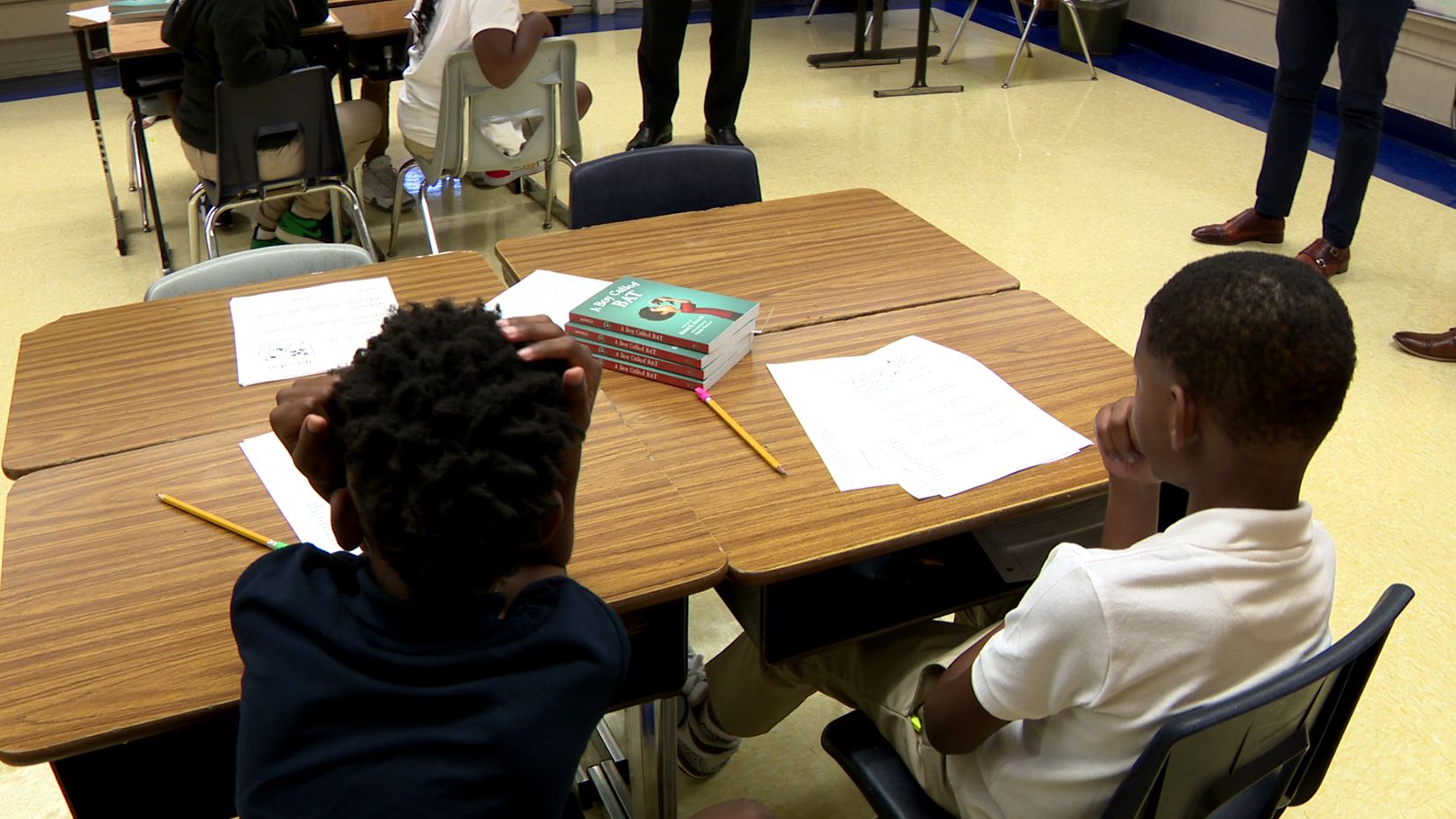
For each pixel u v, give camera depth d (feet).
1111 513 4.18
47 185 14.55
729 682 5.61
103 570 4.30
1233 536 3.32
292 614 2.94
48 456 4.98
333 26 11.62
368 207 13.93
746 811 3.98
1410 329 11.12
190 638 3.98
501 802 2.71
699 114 17.39
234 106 9.92
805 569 4.38
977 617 6.07
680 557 4.33
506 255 6.93
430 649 2.84
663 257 6.91
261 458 4.93
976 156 15.78
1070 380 5.56
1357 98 11.38
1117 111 17.66
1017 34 21.80
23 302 11.60
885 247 7.10
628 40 20.98
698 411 5.33
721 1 14.55
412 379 2.80
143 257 12.64
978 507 4.68
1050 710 3.58
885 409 5.34
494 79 10.78
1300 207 14.08
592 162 7.93
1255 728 3.52
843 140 16.37
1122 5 20.16
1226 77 19.36
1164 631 3.30
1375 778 6.40
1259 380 3.15
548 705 2.81
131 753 4.47
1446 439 9.45
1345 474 9.00
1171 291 3.40
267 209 12.46
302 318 6.15
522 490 2.82
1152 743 3.27
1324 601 3.55
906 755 4.58
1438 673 7.09
